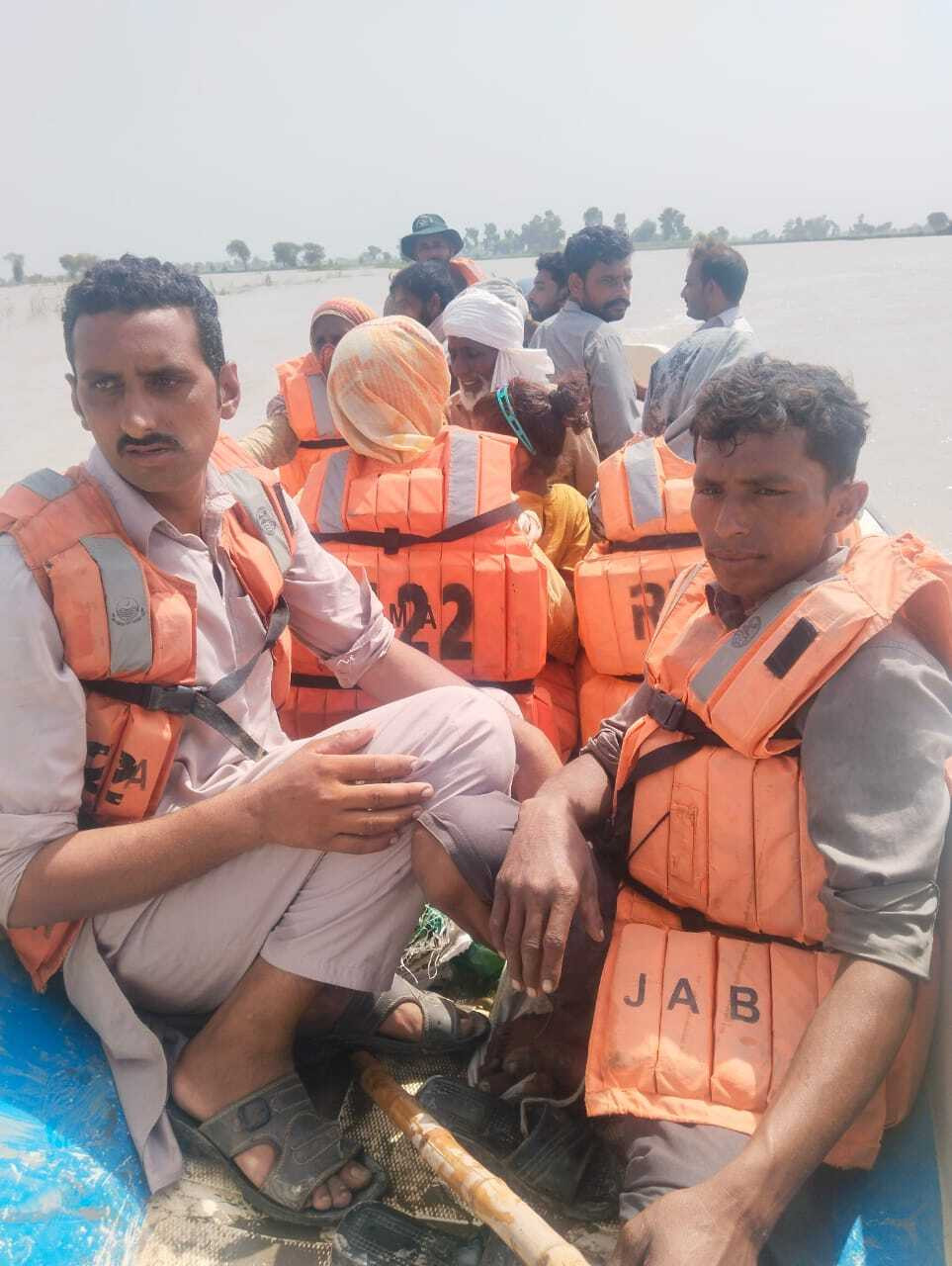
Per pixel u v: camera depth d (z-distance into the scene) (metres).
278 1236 1.87
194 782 2.09
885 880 1.65
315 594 2.41
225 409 2.11
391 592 2.93
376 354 3.04
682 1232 1.47
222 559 2.16
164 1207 1.90
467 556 2.91
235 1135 1.92
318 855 1.98
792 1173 1.52
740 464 1.81
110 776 1.96
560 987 2.06
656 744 1.99
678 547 3.01
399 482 2.96
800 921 1.83
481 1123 2.07
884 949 1.62
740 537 1.84
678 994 1.83
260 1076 1.98
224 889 2.00
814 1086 1.56
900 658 1.74
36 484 1.96
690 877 1.92
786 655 1.79
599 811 2.10
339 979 2.00
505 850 1.97
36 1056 1.98
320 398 4.24
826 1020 1.60
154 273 1.92
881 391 10.60
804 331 15.12
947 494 7.41
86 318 1.89
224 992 2.10
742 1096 1.70
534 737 2.45
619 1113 1.74
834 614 1.76
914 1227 1.75
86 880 1.86
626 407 4.96
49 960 1.99
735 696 1.84
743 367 1.87
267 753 2.17
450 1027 2.34
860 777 1.71
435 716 2.06
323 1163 1.90
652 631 2.96
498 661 2.94
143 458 1.93
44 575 1.85
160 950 2.03
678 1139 1.68
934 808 1.68
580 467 3.91
